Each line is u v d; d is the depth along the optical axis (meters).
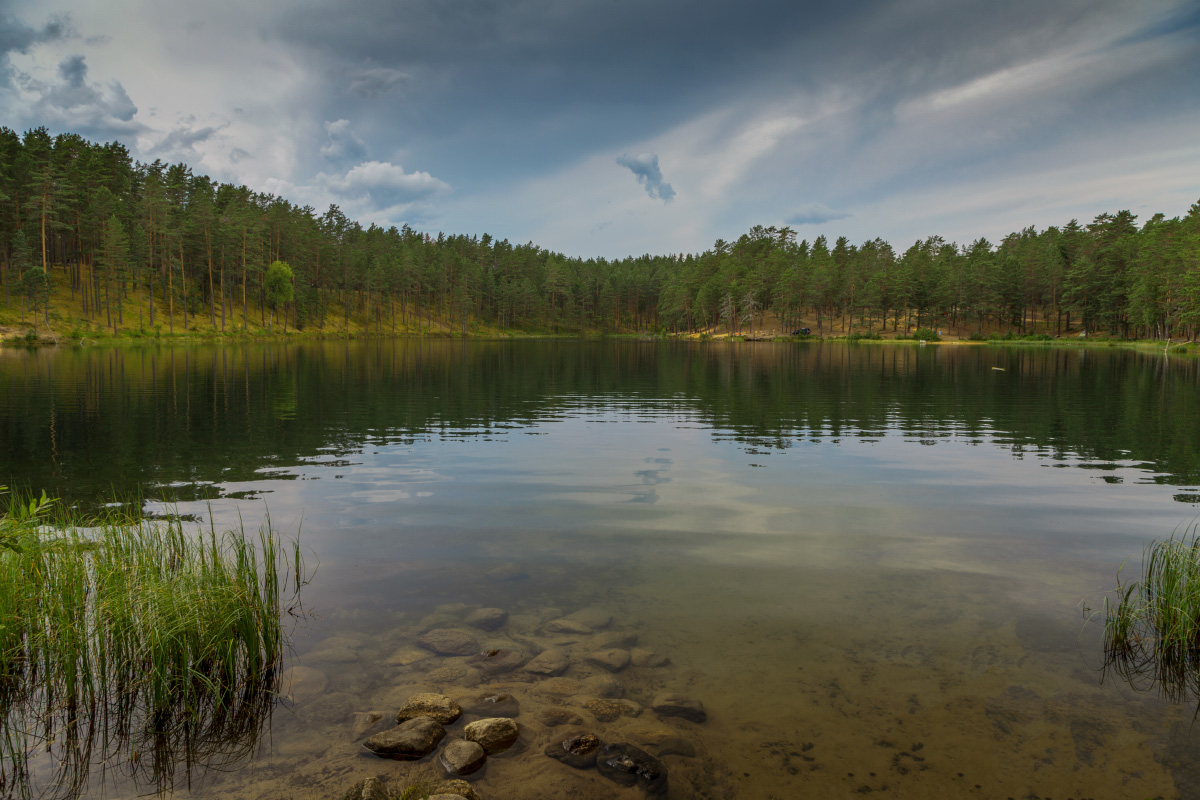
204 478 13.49
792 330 151.25
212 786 4.37
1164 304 92.25
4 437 18.09
